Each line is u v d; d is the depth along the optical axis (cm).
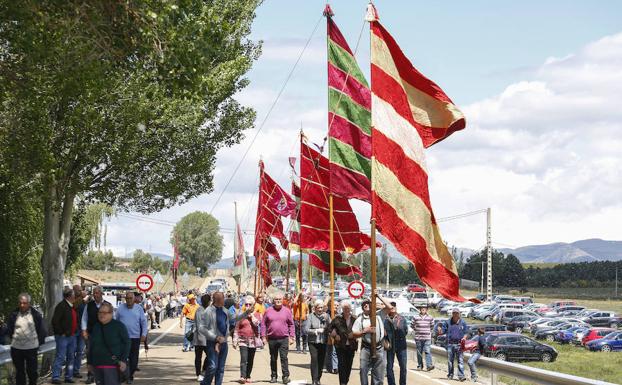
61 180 2988
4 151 2400
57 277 3177
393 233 1459
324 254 3112
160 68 1627
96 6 1568
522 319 6881
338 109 1980
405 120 1495
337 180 1966
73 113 2394
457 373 2584
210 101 3456
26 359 1627
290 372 2398
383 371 1634
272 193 3884
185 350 3094
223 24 1675
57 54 1722
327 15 1989
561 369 3728
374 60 1502
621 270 14138
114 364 1291
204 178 3688
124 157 3033
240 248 5084
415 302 9044
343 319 1795
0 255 3262
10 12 1609
